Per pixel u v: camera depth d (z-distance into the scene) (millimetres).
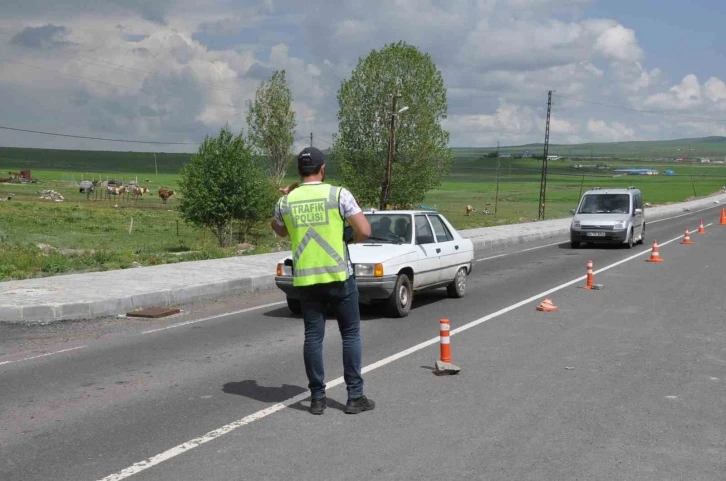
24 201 61156
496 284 15016
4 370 7562
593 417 5785
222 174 32875
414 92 47250
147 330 9938
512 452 4992
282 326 10227
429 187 48188
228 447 5113
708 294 13148
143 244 32188
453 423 5637
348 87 48125
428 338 9133
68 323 10469
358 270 10492
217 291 13531
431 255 11836
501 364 7648
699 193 111250
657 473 4617
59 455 4973
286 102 48688
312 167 5832
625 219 24906
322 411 5895
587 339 9016
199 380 7090
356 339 5926
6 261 19016
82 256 21859
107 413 5973
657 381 6938
